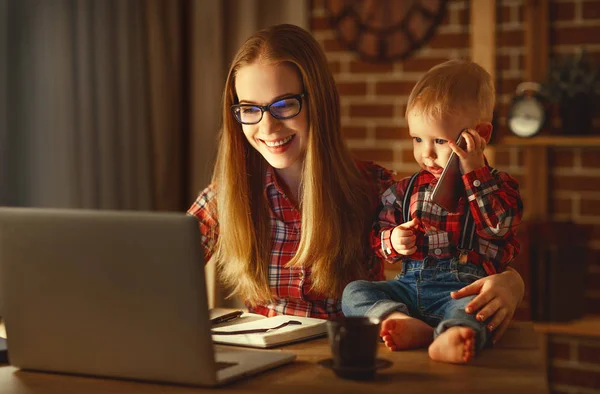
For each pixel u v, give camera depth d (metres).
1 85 2.22
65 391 1.00
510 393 0.96
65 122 2.43
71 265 1.01
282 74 1.47
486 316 1.16
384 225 1.47
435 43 2.96
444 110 1.36
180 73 3.03
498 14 2.85
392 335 1.18
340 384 1.00
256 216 1.58
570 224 2.58
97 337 1.03
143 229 0.97
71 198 2.44
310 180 1.51
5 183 2.24
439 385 0.99
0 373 1.09
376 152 3.04
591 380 2.78
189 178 3.06
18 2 2.28
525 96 2.56
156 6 2.85
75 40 2.47
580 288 2.52
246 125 1.50
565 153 2.80
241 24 3.03
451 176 1.31
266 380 1.03
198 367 0.98
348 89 3.07
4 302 1.07
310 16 3.10
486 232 1.31
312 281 1.55
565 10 2.77
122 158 2.67
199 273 0.96
